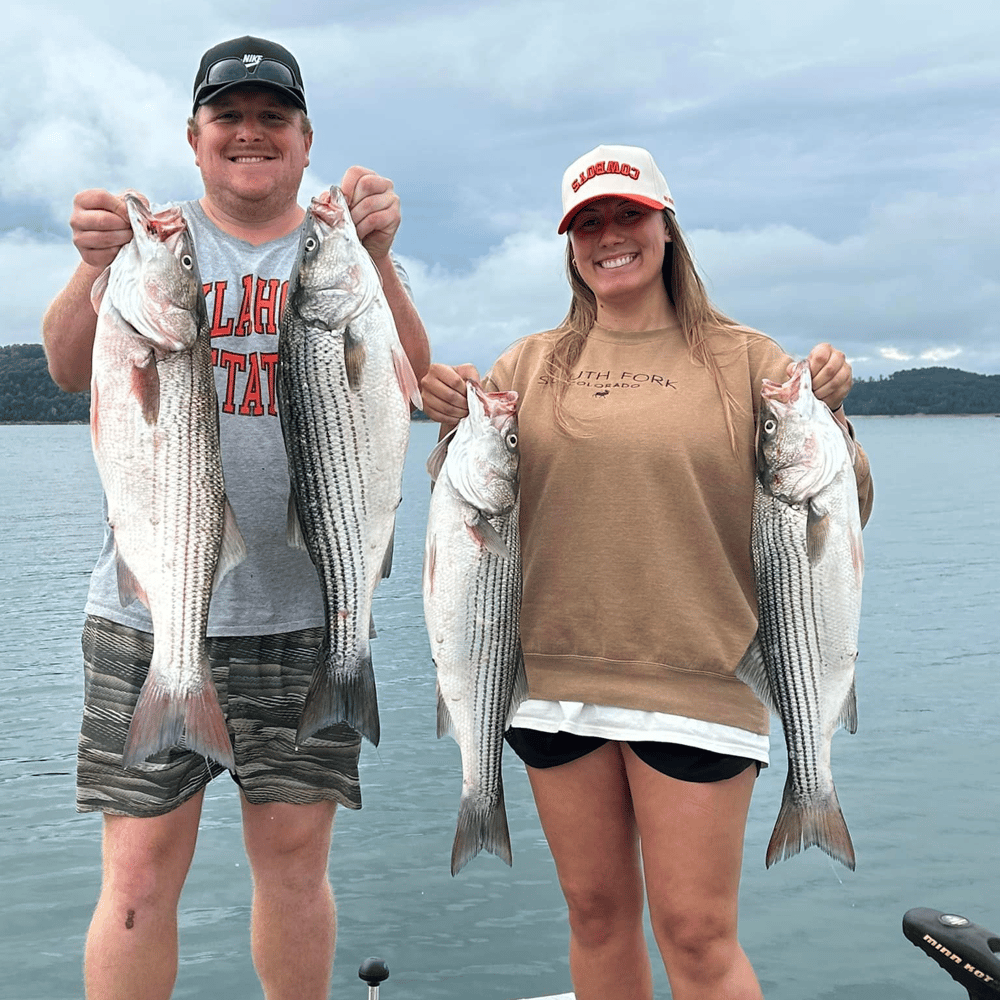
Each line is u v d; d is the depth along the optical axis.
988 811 10.17
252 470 3.76
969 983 2.79
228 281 3.77
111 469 3.39
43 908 8.02
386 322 3.50
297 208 3.95
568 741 3.51
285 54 3.70
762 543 3.58
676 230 3.68
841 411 3.76
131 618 3.75
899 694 14.69
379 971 4.05
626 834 3.57
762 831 9.54
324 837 4.02
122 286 3.33
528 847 9.27
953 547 32.41
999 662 16.55
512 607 3.65
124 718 3.74
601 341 3.74
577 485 3.53
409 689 14.72
